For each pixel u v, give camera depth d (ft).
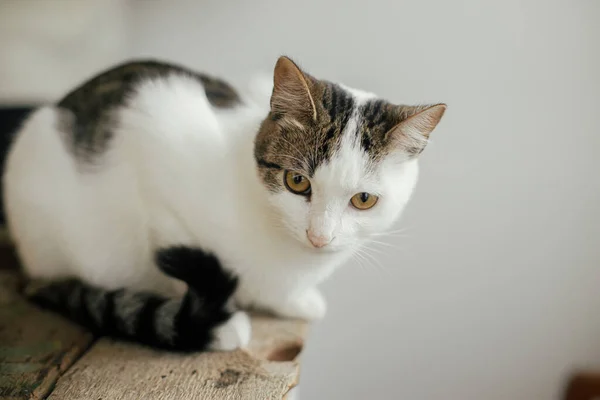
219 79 1.63
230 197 1.31
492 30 1.95
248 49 2.07
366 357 2.22
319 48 2.04
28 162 1.44
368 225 1.29
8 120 1.92
